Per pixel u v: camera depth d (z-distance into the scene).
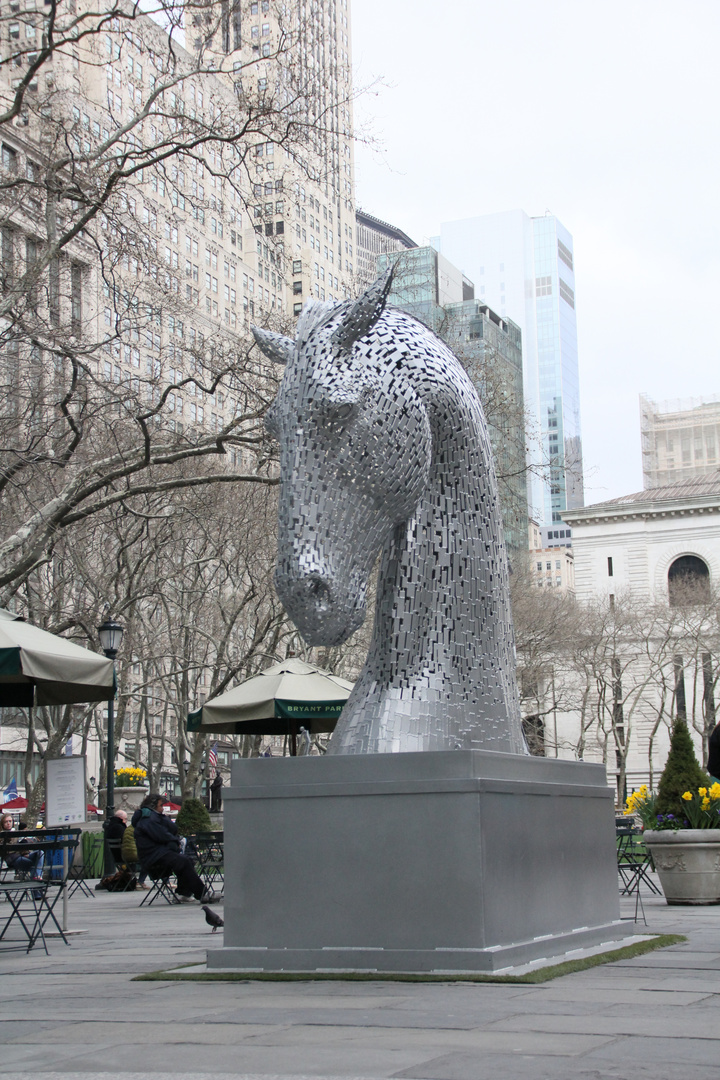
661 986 4.84
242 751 28.61
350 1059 3.40
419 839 5.38
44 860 11.59
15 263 17.16
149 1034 3.98
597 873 6.68
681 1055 3.38
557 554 112.25
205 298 43.69
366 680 5.86
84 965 6.78
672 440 82.81
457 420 5.84
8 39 16.77
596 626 48.19
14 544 15.99
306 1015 4.24
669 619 50.22
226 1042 3.75
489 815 5.39
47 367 19.25
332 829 5.56
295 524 5.22
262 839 5.70
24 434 21.30
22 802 31.47
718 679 50.31
